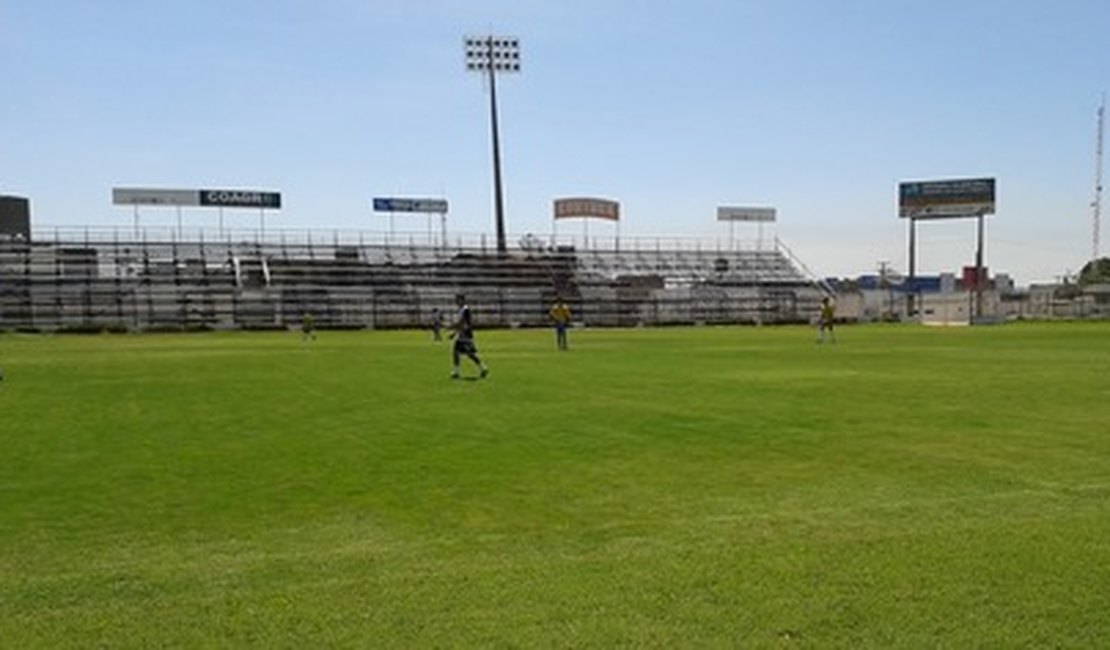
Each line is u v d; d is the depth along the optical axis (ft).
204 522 23.97
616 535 22.15
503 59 265.95
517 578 18.45
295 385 65.92
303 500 26.55
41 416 47.85
